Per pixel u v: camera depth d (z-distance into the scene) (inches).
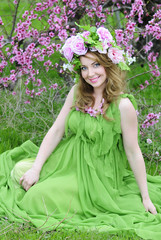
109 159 112.5
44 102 169.3
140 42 206.4
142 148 153.5
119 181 117.4
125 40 149.6
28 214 107.4
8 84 169.0
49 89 167.6
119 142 113.6
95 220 105.2
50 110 167.0
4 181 118.8
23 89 173.0
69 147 114.7
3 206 108.9
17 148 130.7
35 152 132.7
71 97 117.1
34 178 113.0
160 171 142.3
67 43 109.1
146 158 151.1
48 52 153.7
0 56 155.6
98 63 107.7
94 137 110.3
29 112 172.6
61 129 118.1
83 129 112.0
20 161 119.5
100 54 106.9
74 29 156.3
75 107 113.7
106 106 109.3
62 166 114.3
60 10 153.6
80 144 113.7
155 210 109.2
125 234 98.8
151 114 145.9
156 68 165.0
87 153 111.7
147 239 96.4
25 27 150.9
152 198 116.6
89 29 110.2
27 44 167.5
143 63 216.7
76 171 112.8
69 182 109.7
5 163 124.4
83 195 109.6
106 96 110.8
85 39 106.0
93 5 161.3
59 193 108.0
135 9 151.9
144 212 107.7
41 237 95.0
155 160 149.5
